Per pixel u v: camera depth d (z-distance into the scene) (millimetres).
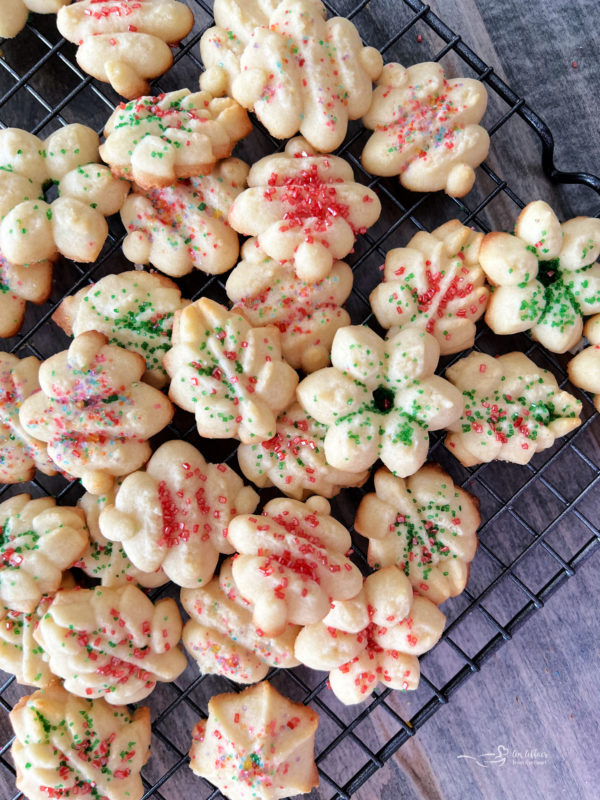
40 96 191
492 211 199
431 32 198
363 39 198
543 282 180
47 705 167
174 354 166
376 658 174
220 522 168
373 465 190
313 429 173
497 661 210
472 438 173
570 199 200
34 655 168
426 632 170
